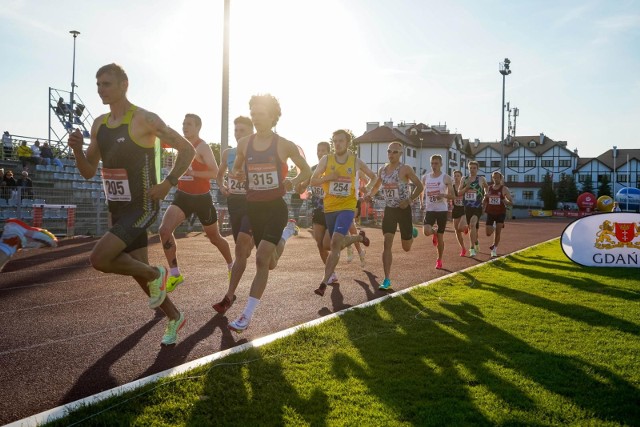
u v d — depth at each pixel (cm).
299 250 1283
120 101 372
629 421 291
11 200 1502
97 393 329
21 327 493
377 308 565
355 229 924
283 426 279
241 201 625
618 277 832
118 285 730
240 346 412
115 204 381
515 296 651
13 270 880
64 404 312
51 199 1616
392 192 736
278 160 474
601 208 2883
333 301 637
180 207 632
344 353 402
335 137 671
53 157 2238
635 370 371
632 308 579
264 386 332
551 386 340
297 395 319
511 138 9062
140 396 307
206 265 962
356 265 998
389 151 745
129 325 503
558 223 3834
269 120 470
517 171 8812
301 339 433
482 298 634
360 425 281
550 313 552
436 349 416
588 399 320
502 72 4319
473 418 291
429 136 6956
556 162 8619
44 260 1020
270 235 466
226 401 308
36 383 347
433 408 303
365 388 332
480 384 343
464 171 7894
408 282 799
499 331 475
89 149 393
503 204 1196
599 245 977
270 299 639
